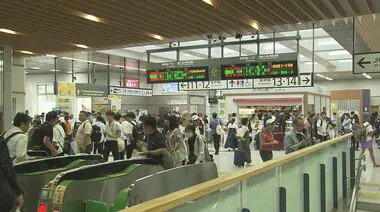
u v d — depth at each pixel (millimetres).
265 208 3521
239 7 8836
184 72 14320
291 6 8969
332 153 7039
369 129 12617
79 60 21203
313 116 16188
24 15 9375
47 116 7336
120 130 10844
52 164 4852
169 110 28453
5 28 10750
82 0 8148
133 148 11359
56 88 18266
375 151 17344
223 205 2703
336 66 28141
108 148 10742
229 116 23719
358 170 7164
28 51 14648
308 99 24953
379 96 35750
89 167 3844
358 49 16125
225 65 13609
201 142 7898
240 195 2982
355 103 32469
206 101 31016
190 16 9578
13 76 15852
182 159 7234
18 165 4477
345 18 10570
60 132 8680
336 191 6969
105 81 27297
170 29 11109
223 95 26656
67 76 28047
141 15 9422
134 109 28359
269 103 25422
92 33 11562
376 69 10250
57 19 9781
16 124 5527
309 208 5105
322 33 19109
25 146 5371
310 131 15133
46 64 23328
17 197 3934
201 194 2291
